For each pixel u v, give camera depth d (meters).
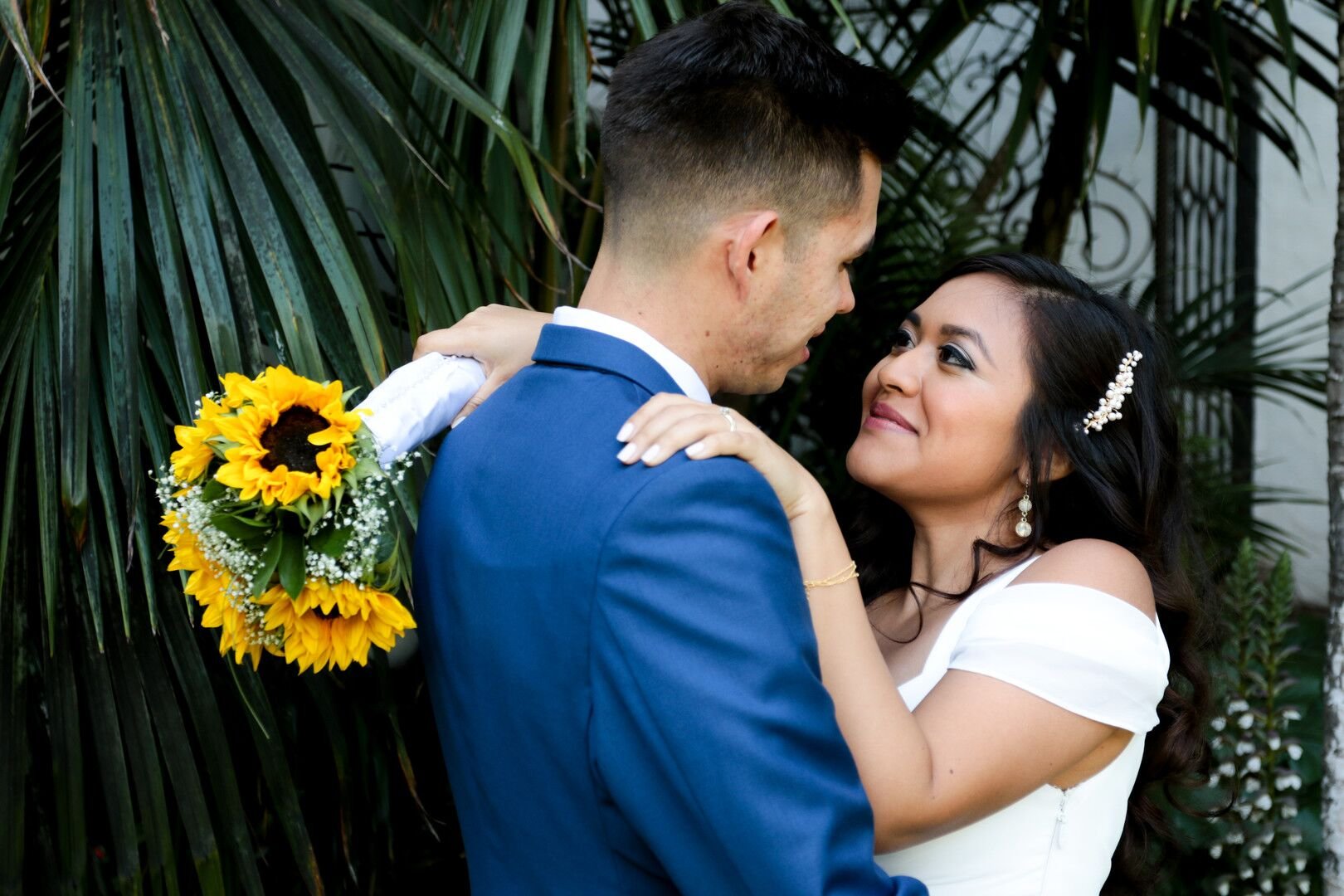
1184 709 1.52
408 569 1.44
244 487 0.90
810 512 1.10
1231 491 3.17
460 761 1.07
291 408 0.95
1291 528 4.60
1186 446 2.90
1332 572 1.92
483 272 1.65
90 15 1.43
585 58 1.51
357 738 1.73
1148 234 4.67
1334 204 4.52
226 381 0.95
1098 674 1.25
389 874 2.02
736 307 1.05
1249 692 2.48
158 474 1.36
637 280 1.05
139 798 1.40
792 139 1.01
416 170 1.58
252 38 1.53
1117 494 1.45
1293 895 2.40
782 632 0.90
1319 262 4.55
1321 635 3.76
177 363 1.41
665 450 0.92
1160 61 2.52
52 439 1.37
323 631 0.97
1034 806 1.31
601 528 0.90
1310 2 2.56
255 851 1.75
